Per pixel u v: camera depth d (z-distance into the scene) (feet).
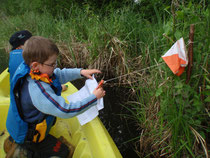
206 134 4.42
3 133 5.23
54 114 3.48
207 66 3.79
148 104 5.66
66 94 5.93
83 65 11.19
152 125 5.09
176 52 3.25
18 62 5.04
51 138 4.30
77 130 4.79
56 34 13.17
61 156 4.19
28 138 3.76
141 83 6.79
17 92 3.58
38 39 3.43
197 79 3.85
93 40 9.81
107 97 7.88
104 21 10.21
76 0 15.84
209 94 3.59
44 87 3.46
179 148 4.08
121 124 6.26
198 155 4.14
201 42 3.75
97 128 4.27
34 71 3.43
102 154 3.59
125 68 8.72
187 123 4.04
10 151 3.93
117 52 8.93
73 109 3.53
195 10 4.54
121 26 9.29
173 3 3.78
